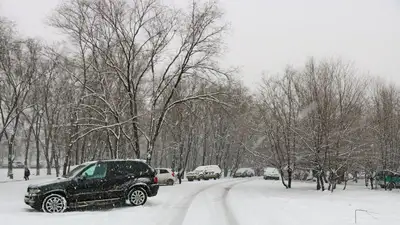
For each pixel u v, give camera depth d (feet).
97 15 82.33
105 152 138.82
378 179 99.86
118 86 91.25
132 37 82.84
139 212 41.88
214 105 91.04
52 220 35.17
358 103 83.87
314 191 81.92
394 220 39.11
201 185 99.19
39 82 136.77
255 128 101.24
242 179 153.48
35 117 148.36
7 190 66.90
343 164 79.30
